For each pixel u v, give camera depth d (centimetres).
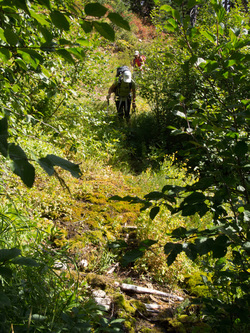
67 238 382
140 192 554
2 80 243
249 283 213
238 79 196
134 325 273
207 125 197
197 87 510
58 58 328
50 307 213
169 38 789
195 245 164
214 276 249
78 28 392
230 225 179
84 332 187
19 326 181
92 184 549
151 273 350
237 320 225
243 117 187
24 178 86
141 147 803
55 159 92
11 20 204
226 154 185
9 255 129
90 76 624
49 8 109
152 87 885
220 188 196
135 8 2850
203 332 261
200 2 179
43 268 237
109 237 401
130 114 960
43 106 550
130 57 1576
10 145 87
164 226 381
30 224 303
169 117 814
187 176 630
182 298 323
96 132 714
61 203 447
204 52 452
